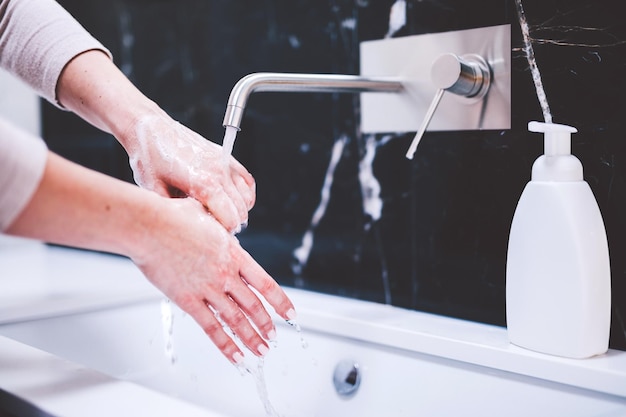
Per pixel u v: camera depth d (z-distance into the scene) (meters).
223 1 1.14
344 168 0.99
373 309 0.92
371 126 0.95
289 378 0.90
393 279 0.94
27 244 1.57
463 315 0.86
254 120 1.11
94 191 0.55
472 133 0.84
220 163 0.72
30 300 0.97
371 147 0.95
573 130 0.68
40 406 0.56
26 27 0.81
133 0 1.30
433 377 0.77
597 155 0.74
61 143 1.49
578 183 0.68
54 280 1.15
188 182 0.71
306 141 1.04
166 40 1.24
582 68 0.74
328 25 0.99
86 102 0.78
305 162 1.04
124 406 0.55
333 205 1.01
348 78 0.81
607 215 0.73
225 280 0.64
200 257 0.62
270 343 0.92
